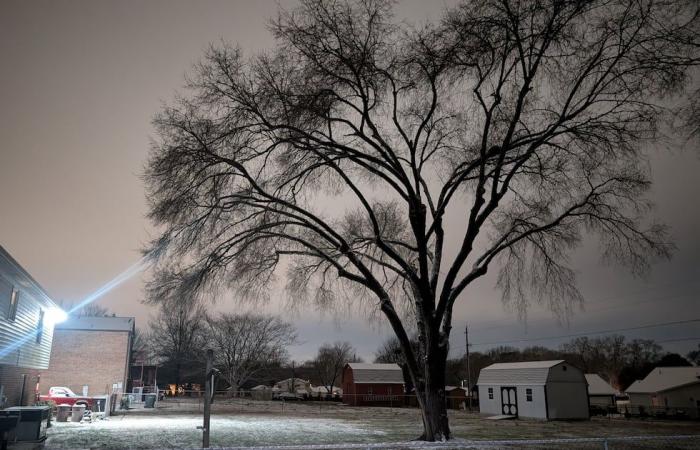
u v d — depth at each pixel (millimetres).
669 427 36250
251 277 18375
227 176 17172
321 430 27156
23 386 25891
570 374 45000
